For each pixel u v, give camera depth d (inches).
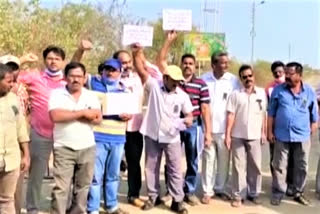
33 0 598.9
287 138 309.0
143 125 289.9
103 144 273.3
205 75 319.9
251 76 305.1
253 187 314.3
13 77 231.3
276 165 314.3
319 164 333.1
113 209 284.2
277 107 313.4
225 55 311.4
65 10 756.6
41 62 445.1
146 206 294.0
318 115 337.4
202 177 312.5
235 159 307.6
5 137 223.8
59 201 244.4
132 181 303.6
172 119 283.4
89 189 264.2
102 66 279.9
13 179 229.3
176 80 278.2
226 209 302.0
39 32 620.1
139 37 291.3
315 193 342.0
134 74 293.3
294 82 307.4
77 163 247.9
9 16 557.0
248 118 304.7
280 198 314.5
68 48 639.1
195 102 297.7
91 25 825.5
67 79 245.9
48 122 259.0
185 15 304.7
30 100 260.2
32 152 262.1
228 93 310.0
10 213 231.3
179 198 289.4
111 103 272.7
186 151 303.1
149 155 292.4
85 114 244.2
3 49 538.0
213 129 310.5
